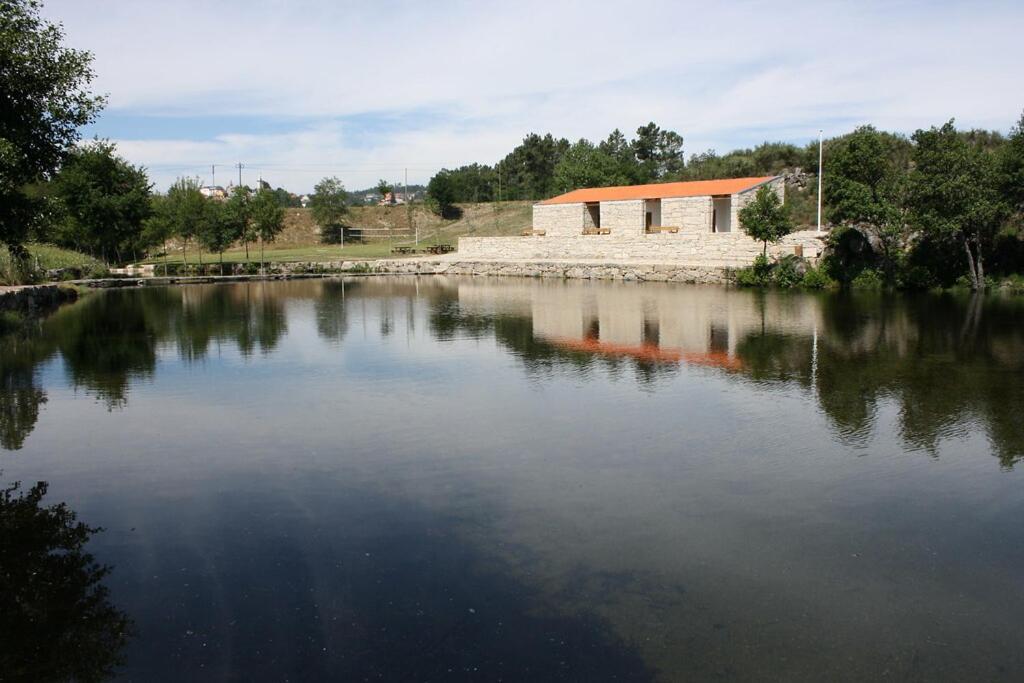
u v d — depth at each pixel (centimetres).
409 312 2802
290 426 1160
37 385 1483
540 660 529
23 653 542
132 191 4734
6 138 1503
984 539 731
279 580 652
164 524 779
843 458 979
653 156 8425
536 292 3650
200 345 2005
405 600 615
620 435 1092
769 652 539
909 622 582
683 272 4119
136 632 568
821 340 1969
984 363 1616
